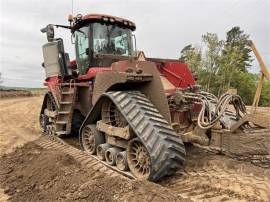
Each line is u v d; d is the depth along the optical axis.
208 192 4.12
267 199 3.82
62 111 7.32
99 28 6.91
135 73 5.00
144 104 4.84
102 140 5.91
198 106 5.44
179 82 6.35
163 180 4.61
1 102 21.39
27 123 11.54
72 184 4.50
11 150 7.20
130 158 4.88
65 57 7.76
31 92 33.94
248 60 39.75
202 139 4.82
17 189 4.80
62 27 7.70
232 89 5.19
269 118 4.95
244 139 4.87
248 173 4.65
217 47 32.00
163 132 4.43
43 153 6.00
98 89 5.68
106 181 4.34
